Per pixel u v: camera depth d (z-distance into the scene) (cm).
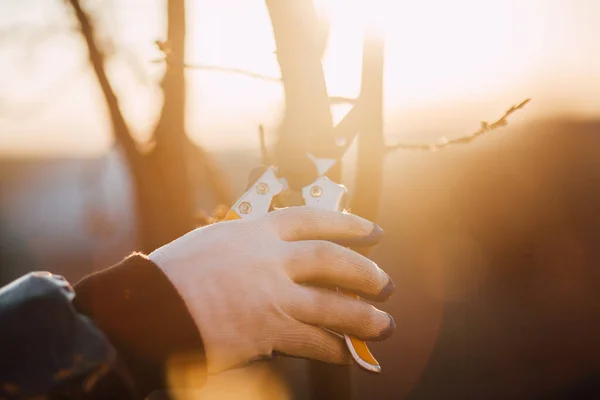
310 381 112
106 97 162
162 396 142
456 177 1228
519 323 674
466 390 490
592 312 714
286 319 71
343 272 74
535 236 1084
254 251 72
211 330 66
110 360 58
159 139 161
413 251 988
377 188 111
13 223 1341
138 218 165
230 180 185
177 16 153
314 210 79
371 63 108
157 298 64
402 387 501
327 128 92
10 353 56
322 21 112
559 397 476
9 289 63
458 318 698
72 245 1047
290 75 91
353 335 76
